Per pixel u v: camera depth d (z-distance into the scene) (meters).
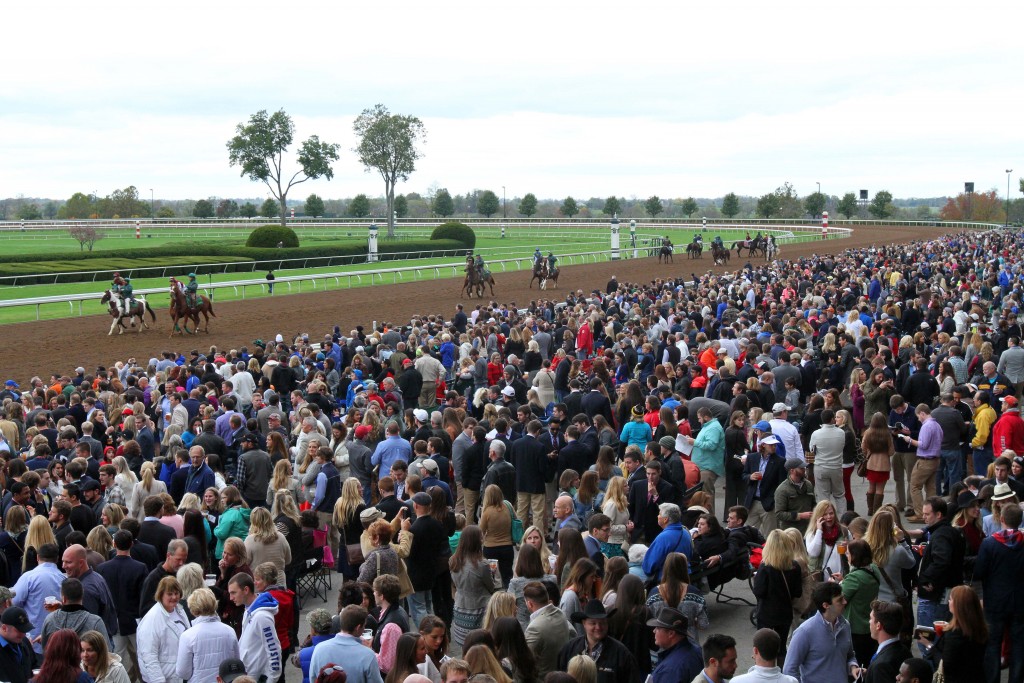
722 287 29.52
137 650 6.88
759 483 10.60
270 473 10.89
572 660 5.71
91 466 10.65
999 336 19.14
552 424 11.68
